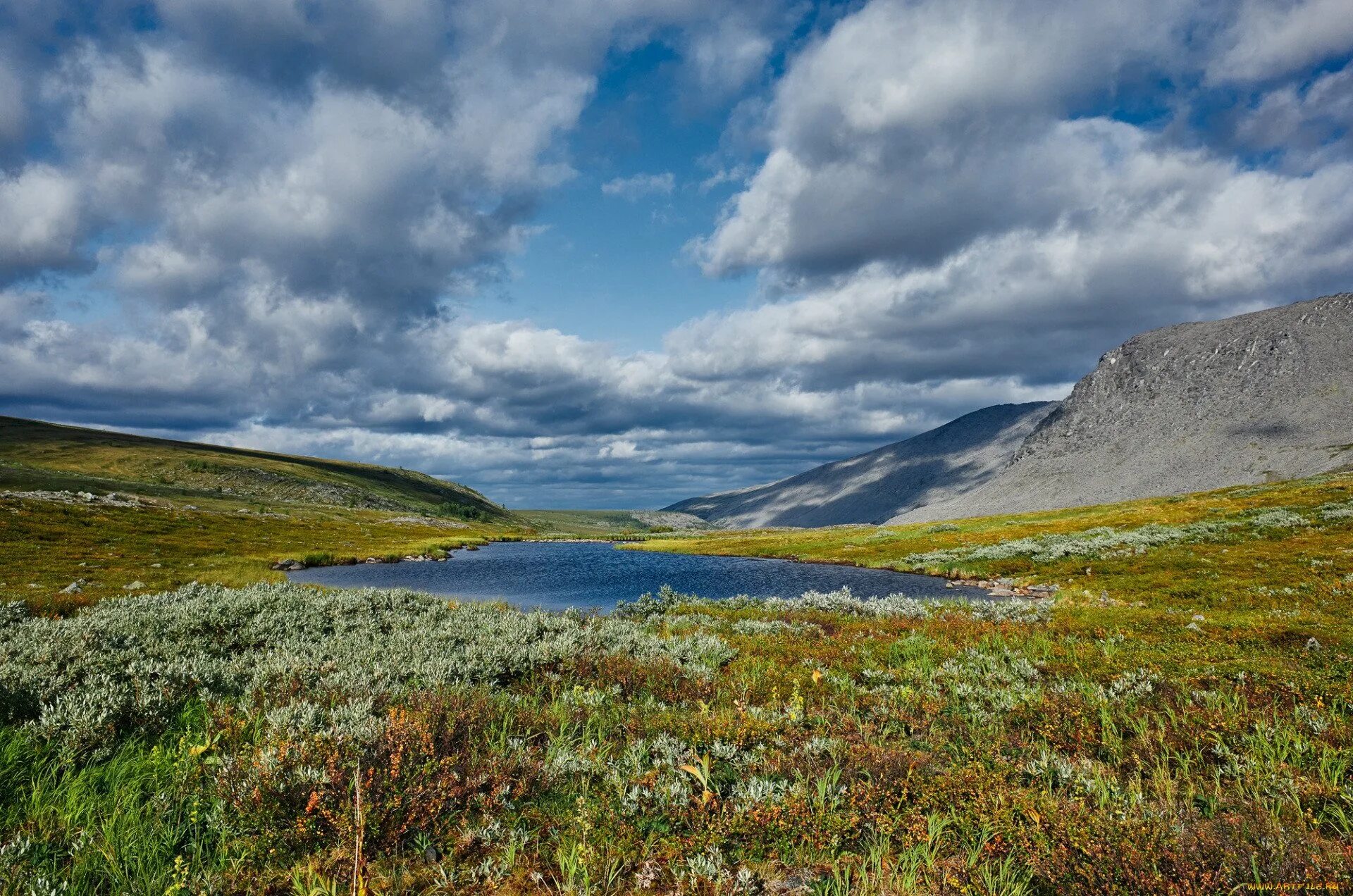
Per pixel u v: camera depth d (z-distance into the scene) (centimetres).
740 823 557
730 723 848
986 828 555
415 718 726
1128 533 4566
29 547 4162
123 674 946
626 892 478
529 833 555
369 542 8612
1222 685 1088
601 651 1395
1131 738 859
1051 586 3425
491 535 14750
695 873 491
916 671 1305
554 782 659
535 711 903
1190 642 1549
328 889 455
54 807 533
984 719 959
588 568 6412
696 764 672
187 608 1597
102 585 2953
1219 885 459
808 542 8988
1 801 551
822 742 765
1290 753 736
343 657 1199
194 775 605
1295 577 2520
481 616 1827
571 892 459
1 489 8919
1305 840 517
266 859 503
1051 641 1691
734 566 6506
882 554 6259
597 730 856
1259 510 4725
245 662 1111
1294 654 1323
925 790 641
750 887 478
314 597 2011
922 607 2414
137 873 452
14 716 783
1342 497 5228
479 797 607
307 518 11912
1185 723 876
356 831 474
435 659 1166
